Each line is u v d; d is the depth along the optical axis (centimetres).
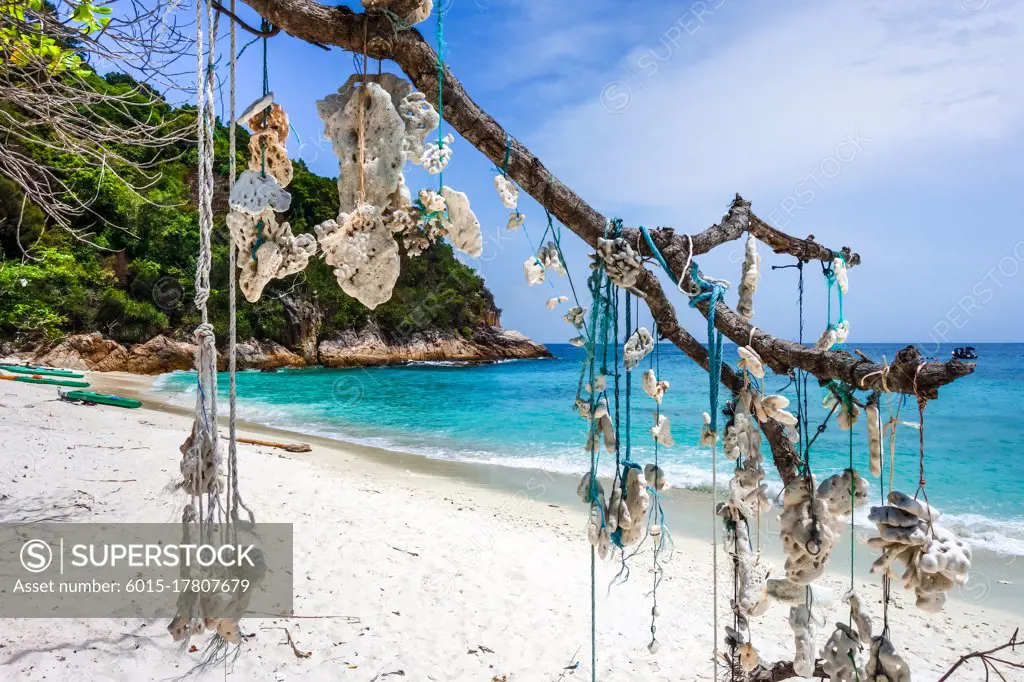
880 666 151
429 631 375
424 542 543
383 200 151
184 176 1472
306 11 144
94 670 282
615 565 537
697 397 1995
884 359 141
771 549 546
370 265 150
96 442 836
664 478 187
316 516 589
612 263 160
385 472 952
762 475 168
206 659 304
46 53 305
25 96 297
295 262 140
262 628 350
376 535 545
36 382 1562
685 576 514
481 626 391
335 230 146
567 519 702
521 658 357
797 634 163
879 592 504
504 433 1419
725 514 175
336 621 372
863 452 1093
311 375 3028
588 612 429
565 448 1210
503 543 570
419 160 152
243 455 920
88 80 369
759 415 169
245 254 142
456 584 452
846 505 158
